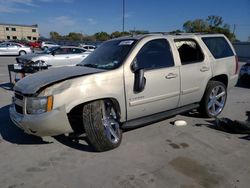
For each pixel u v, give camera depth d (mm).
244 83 9922
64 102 3436
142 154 3838
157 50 4391
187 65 4730
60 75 3822
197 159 3684
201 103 5328
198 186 3033
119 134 4066
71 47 12648
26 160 3676
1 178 3225
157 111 4496
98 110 3645
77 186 3061
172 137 4473
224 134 4621
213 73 5238
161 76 4289
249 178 3191
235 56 5840
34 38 113312
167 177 3223
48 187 3043
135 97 4043
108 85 3742
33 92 3508
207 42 5277
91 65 4414
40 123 3445
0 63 18469
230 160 3652
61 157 3762
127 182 3125
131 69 3988
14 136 4512
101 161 3635
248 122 4684
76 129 4062
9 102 6824
